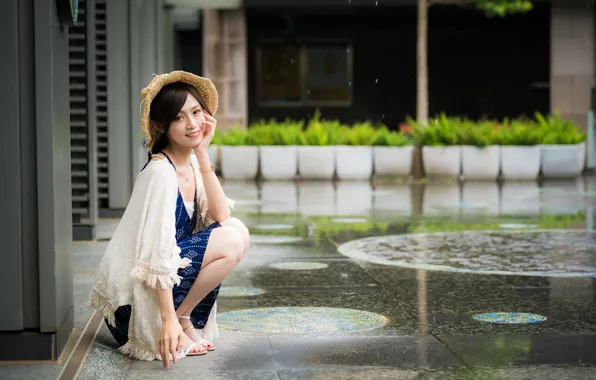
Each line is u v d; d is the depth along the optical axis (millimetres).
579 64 25391
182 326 4789
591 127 21969
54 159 4457
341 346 4977
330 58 27594
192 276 4621
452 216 12383
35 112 4383
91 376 4305
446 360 4672
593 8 25281
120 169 11320
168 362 4395
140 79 11477
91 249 8820
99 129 11305
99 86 11266
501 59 27344
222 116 25438
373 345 5012
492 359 4695
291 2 25047
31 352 4500
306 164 20234
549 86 27094
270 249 9062
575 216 12336
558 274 7539
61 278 4672
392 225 11266
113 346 4844
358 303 6285
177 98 4551
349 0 25328
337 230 10711
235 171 20516
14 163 4395
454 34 27375
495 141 20406
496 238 9984
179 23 25609
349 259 8391
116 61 11219
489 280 7238
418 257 8531
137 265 4402
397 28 27438
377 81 27609
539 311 5992
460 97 27516
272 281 7176
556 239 9891
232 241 4648
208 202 4801
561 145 20219
